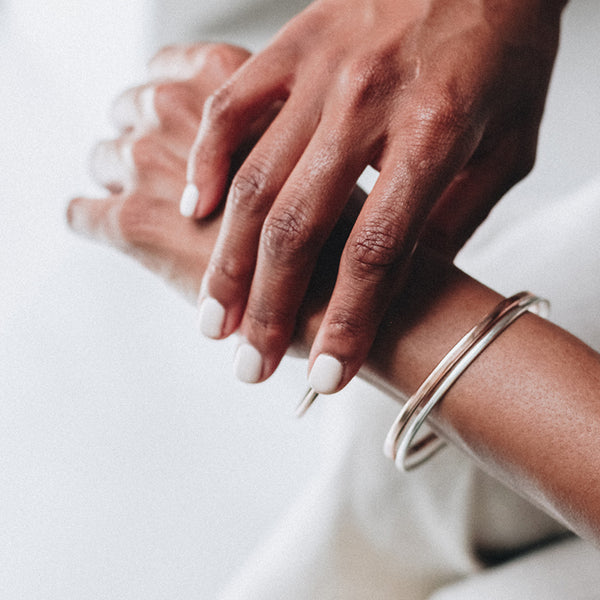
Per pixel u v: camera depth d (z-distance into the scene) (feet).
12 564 1.99
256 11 2.86
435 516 1.67
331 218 1.38
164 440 2.17
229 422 2.23
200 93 1.69
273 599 1.71
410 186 1.36
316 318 1.45
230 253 1.42
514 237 1.77
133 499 2.07
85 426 2.18
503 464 1.37
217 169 1.51
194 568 2.00
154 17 3.00
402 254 1.34
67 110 3.50
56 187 3.26
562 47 2.40
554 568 1.65
